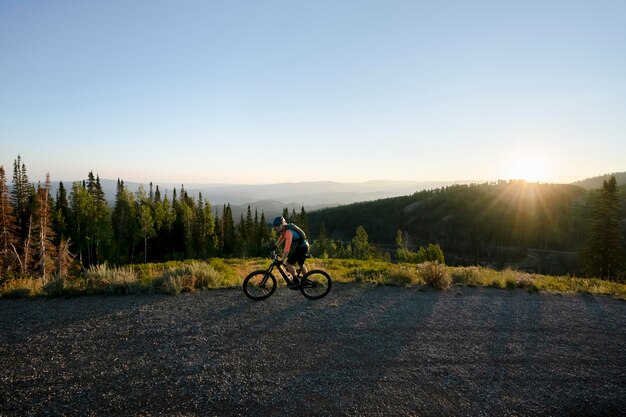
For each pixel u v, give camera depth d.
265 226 82.62
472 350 6.46
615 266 34.56
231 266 17.16
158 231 65.56
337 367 5.59
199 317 7.61
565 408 4.77
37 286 9.41
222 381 5.02
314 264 16.91
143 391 4.69
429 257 74.94
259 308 8.38
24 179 55.34
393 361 5.88
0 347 5.84
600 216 36.22
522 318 8.51
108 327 6.88
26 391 4.59
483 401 4.84
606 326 8.16
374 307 8.88
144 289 9.62
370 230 184.38
